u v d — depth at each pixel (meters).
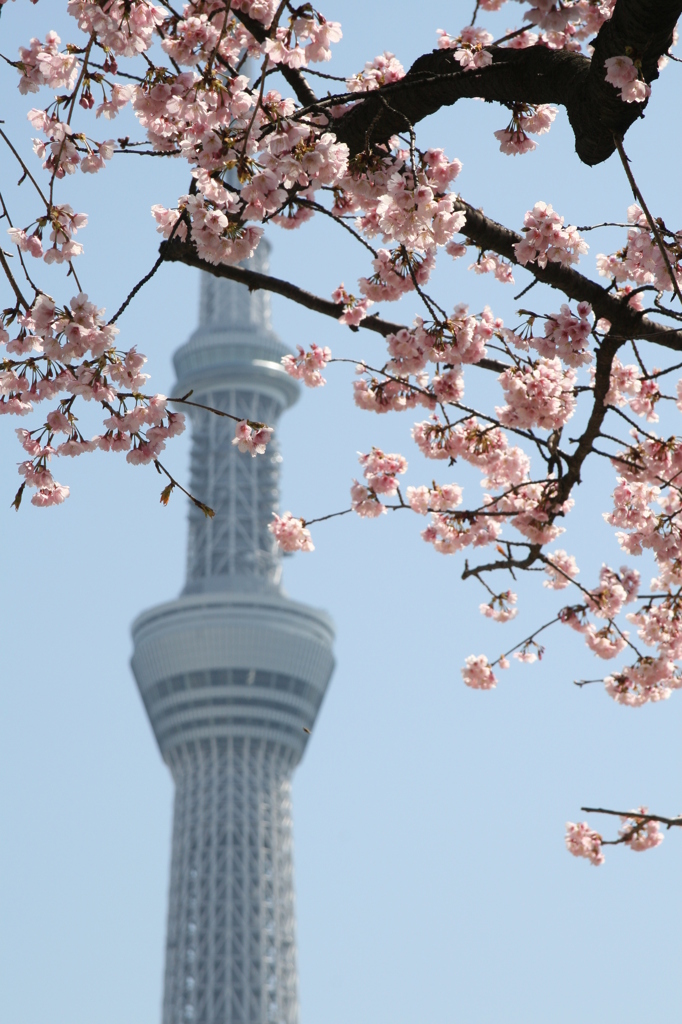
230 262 17.80
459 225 17.47
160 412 18.45
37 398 18.09
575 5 16.08
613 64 16.08
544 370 24.19
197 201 17.23
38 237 17.84
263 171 16.91
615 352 22.84
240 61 19.84
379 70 20.25
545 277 21.19
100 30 17.25
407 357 22.94
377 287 22.02
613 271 21.59
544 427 24.39
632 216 20.36
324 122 20.38
